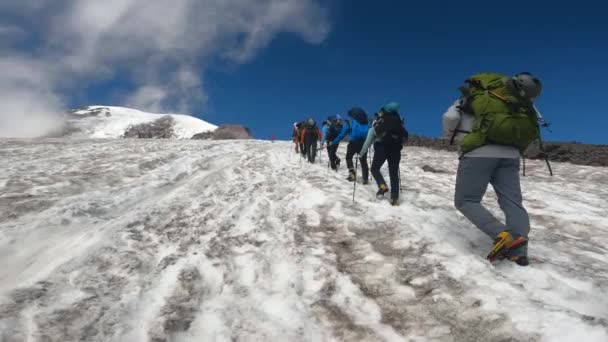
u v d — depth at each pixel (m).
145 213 5.34
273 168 10.53
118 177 8.78
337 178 8.61
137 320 2.75
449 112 3.91
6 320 2.44
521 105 3.59
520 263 3.52
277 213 5.78
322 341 2.67
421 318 2.90
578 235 5.30
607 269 3.81
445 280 3.33
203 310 2.97
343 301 3.18
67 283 3.12
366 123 8.12
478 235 4.55
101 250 3.84
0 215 5.38
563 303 2.94
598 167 13.20
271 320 2.86
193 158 11.54
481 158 3.67
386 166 11.41
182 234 4.71
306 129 12.38
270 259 4.00
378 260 3.92
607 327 2.35
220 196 6.86
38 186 7.33
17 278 3.32
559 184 9.81
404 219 5.05
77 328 2.53
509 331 2.54
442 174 10.76
